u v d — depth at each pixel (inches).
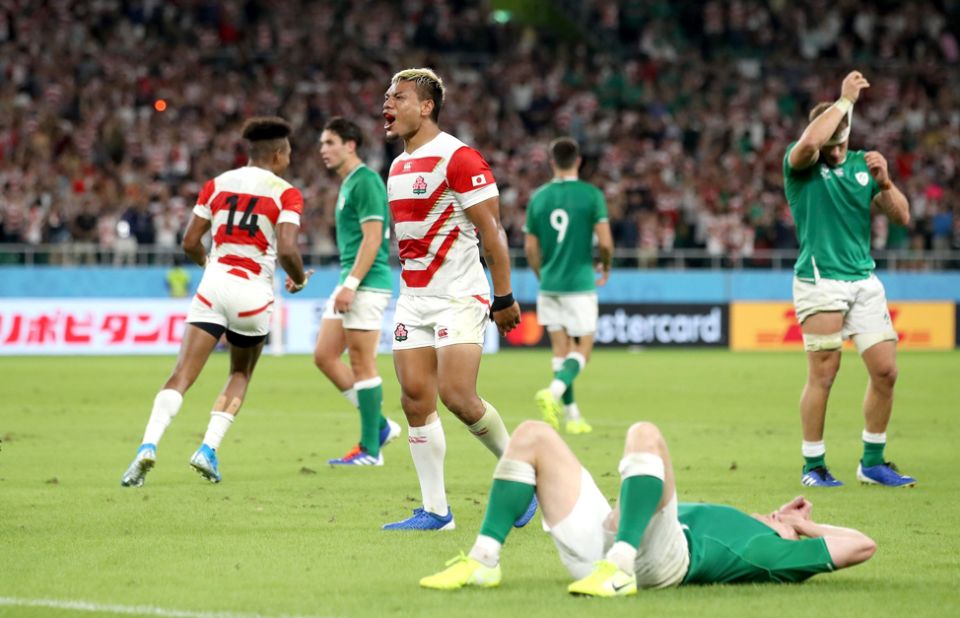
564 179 1170.0
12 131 2925.7
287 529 626.5
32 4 3331.7
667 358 2442.2
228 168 3051.2
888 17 4062.5
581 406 1423.5
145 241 2640.3
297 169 3056.1
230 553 560.1
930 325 2883.9
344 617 431.2
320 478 829.8
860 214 800.9
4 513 674.2
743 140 3467.0
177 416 1282.0
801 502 501.0
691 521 470.3
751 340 2854.3
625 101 3651.6
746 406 1424.7
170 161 3019.2
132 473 756.0
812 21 4042.8
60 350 2429.9
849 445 1045.8
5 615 435.2
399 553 560.7
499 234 601.3
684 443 1045.8
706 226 3095.5
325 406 1413.6
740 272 2874.0
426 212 605.6
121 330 2471.7
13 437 1065.5
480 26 3750.0
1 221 2696.9
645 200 3122.5
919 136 3570.4
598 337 2763.3
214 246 812.0
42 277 2491.4
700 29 4040.4
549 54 3786.9
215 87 3272.6
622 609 434.0
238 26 3567.9
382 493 759.1
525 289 2790.4
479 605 447.5
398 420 1269.7
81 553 558.6
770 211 3186.5
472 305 607.5
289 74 3393.2
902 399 1518.2
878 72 3814.0
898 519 665.0
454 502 724.0
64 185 2819.9
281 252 802.2
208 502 717.9
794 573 470.3
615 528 453.1
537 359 2411.4
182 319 2519.7
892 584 490.9
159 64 3302.2
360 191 880.3
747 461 923.4
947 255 2957.7
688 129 3462.1
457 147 602.5
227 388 816.3
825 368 799.7
